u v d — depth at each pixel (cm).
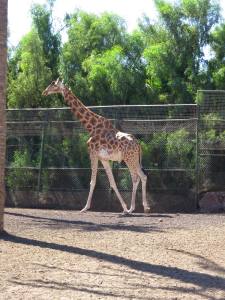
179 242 929
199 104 1509
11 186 1667
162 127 1540
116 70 1873
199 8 1923
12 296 604
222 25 1939
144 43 2019
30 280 671
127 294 620
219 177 1516
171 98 1903
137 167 1437
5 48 977
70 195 1602
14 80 2100
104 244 905
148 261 782
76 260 782
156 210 1535
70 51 2023
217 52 1944
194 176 1515
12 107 2025
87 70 1964
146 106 1530
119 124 1562
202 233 1027
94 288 641
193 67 1908
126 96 1911
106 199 1563
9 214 1366
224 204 1489
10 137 1681
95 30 2059
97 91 1903
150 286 654
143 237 979
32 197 1642
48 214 1383
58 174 1616
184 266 758
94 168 1448
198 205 1505
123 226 1130
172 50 1927
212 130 1512
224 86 1889
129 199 1551
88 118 1452
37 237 969
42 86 2020
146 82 1964
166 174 1539
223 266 763
